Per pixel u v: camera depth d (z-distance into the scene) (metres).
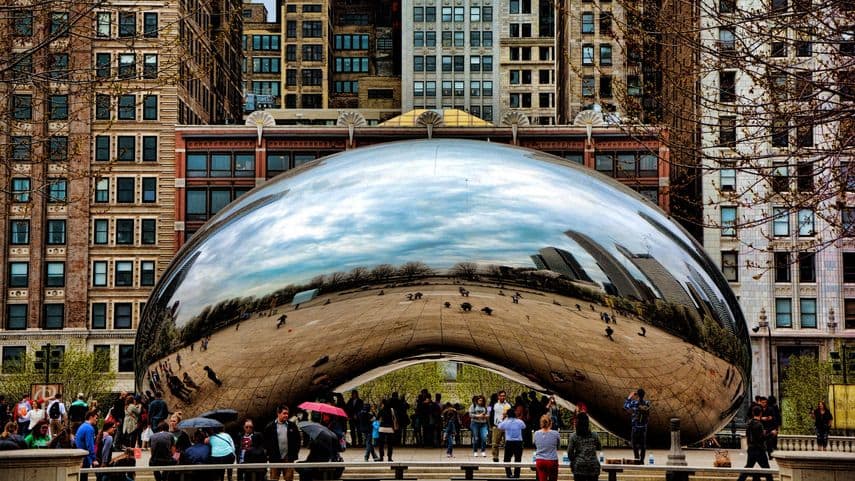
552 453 18.58
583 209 17.77
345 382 18.78
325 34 136.50
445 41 124.31
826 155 19.66
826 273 64.31
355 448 32.28
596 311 17.38
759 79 19.12
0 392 60.38
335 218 17.73
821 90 18.58
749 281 64.06
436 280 17.25
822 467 16.36
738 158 19.36
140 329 19.28
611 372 18.11
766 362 64.31
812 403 50.25
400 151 18.78
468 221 17.44
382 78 132.00
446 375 72.69
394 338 18.02
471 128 68.31
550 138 66.94
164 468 17.16
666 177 65.38
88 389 61.59
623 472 21.25
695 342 17.81
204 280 18.08
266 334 17.81
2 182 67.62
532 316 17.47
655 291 17.50
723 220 62.97
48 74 22.86
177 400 19.08
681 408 18.81
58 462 16.19
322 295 17.39
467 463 19.34
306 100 136.88
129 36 24.19
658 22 20.20
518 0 123.81
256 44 144.75
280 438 19.00
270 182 19.33
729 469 18.84
